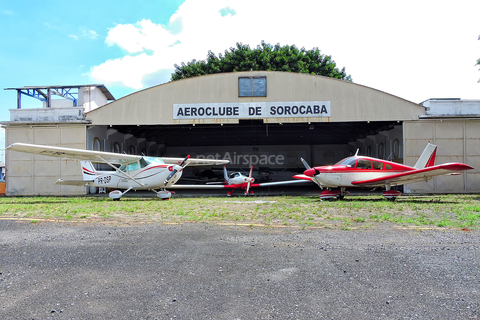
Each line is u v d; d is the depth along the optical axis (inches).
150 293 119.2
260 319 99.3
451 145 616.1
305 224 245.3
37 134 631.8
